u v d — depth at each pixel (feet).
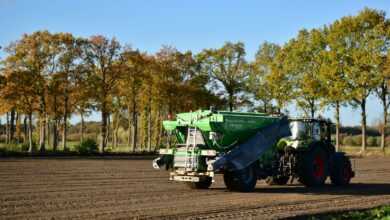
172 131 64.18
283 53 177.47
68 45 149.07
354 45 162.09
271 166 64.39
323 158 68.44
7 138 185.06
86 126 327.26
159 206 47.42
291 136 67.41
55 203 47.93
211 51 186.19
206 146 61.36
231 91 187.21
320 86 163.84
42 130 152.87
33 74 147.64
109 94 159.02
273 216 42.70
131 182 68.59
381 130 172.76
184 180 60.90
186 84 171.83
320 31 169.68
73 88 150.00
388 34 155.94
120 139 276.41
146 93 168.76
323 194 59.82
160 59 169.58
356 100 163.02
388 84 157.58
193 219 41.01
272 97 181.06
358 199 55.57
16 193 54.60
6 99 145.28
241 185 60.13
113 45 154.92
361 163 127.03
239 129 61.16
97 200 50.49
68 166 94.84
